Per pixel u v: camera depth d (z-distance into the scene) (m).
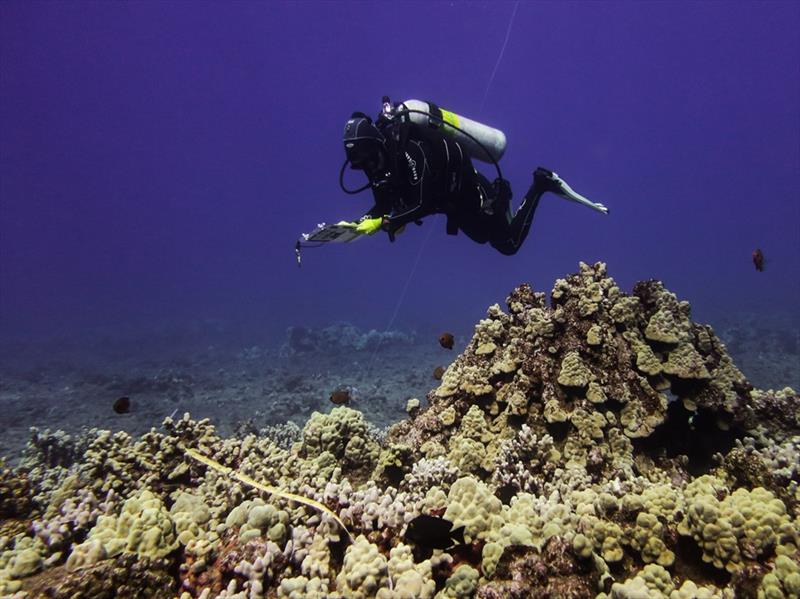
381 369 20.22
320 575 2.73
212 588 2.76
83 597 2.47
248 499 3.86
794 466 3.65
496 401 4.92
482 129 5.96
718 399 4.60
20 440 12.70
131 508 3.21
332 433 4.99
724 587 2.50
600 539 2.69
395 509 3.08
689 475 4.38
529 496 3.28
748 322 27.02
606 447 4.14
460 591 2.56
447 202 5.42
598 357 4.56
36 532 3.38
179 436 4.66
